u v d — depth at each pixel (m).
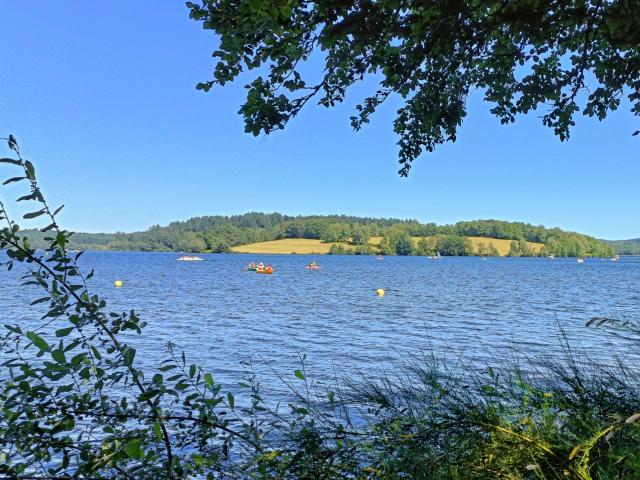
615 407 2.34
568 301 44.47
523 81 4.36
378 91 3.99
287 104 3.28
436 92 4.01
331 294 53.75
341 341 23.06
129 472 2.34
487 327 27.62
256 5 2.44
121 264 142.50
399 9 2.94
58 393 2.43
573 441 2.18
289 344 22.16
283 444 2.63
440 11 3.00
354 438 2.52
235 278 85.31
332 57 3.44
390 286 66.81
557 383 2.60
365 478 2.38
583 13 3.11
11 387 2.38
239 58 3.10
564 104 4.36
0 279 66.19
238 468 2.47
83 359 2.39
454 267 142.88
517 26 3.12
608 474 1.87
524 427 2.31
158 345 19.97
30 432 2.36
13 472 2.32
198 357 18.09
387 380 2.87
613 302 43.03
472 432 2.30
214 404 2.68
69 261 2.49
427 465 2.20
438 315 34.12
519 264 176.62
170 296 49.69
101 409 2.51
